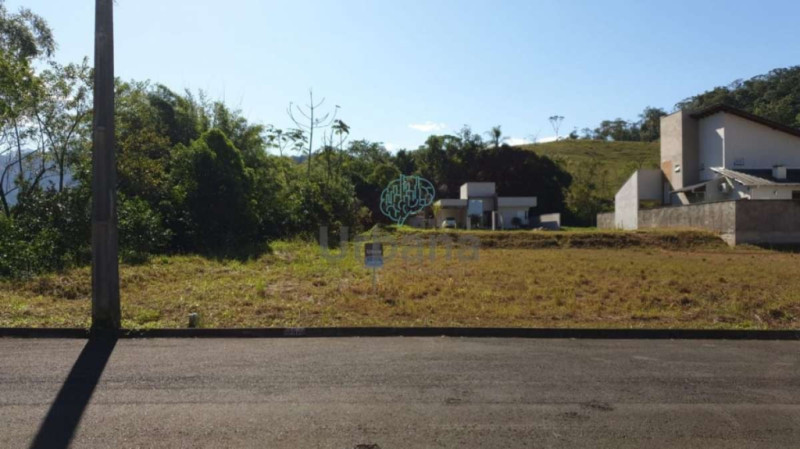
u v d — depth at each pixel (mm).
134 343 7195
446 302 9945
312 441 4188
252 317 8562
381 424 4527
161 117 25469
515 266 15875
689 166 35938
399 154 57156
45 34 19609
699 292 11289
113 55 7867
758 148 33125
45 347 6926
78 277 11883
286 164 30797
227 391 5289
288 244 21359
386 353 6781
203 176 19781
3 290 10430
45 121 18141
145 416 4637
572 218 53344
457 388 5453
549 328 7922
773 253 21219
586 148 91625
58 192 15797
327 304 9672
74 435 4254
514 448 4121
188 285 11633
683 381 5789
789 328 8242
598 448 4141
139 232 16359
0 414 4656
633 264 16594
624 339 7805
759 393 5430
